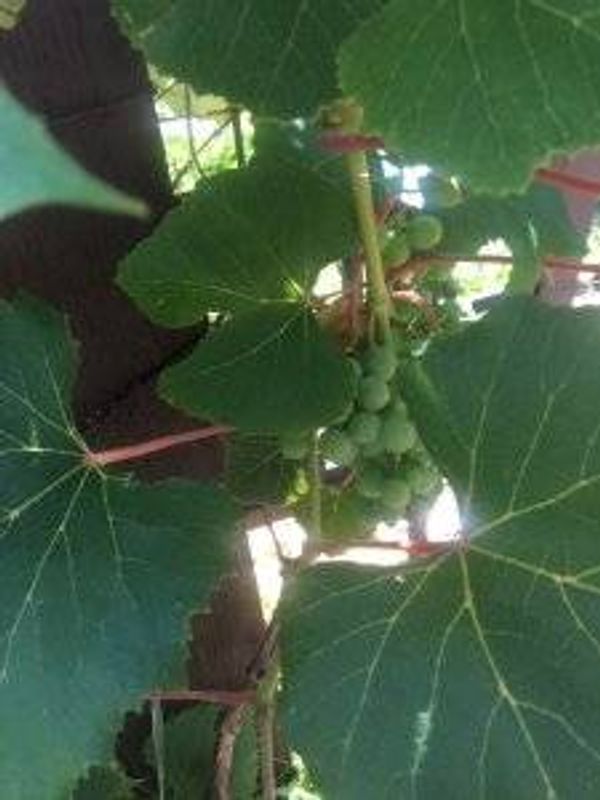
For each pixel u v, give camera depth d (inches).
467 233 14.5
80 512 10.6
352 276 12.6
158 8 10.1
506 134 9.3
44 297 13.7
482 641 10.4
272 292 12.2
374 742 10.3
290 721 10.4
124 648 10.3
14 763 10.0
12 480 10.6
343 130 11.4
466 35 9.4
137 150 13.9
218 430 11.7
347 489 13.7
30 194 2.7
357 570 10.7
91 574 10.4
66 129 13.3
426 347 11.2
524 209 14.8
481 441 10.5
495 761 10.2
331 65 10.0
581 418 10.2
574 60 9.3
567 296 19.8
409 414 11.0
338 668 10.4
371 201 12.4
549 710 10.2
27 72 12.9
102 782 14.2
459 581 10.6
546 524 10.4
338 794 10.3
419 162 9.4
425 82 9.4
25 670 10.2
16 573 10.3
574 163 16.2
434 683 10.4
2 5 12.0
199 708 16.0
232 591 16.7
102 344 14.3
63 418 11.0
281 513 14.9
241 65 10.1
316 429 11.9
